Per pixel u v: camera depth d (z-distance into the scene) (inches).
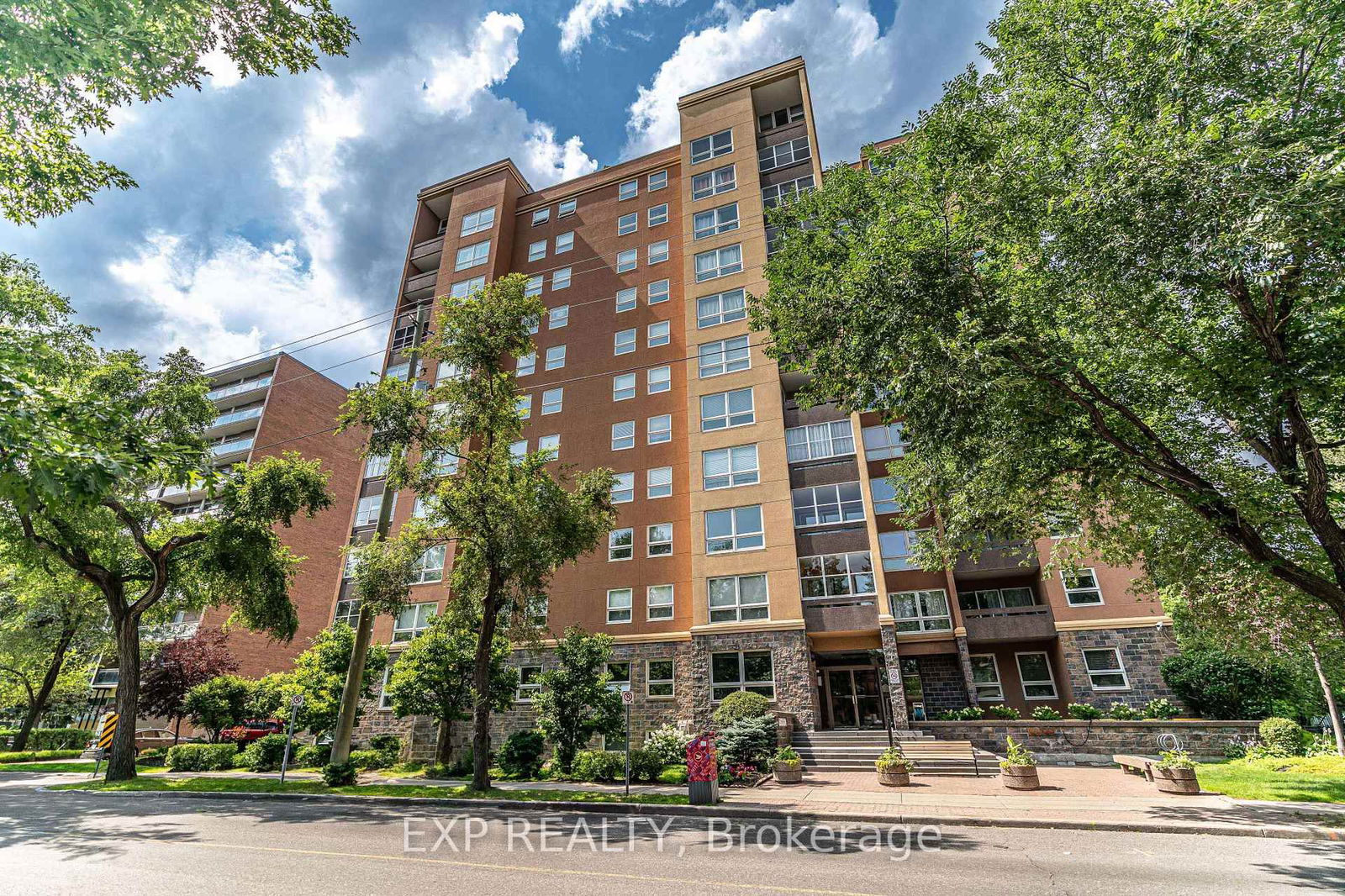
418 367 806.5
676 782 693.3
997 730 797.2
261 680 1124.5
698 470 1031.0
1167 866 329.4
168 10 305.4
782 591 919.7
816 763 764.6
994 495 508.1
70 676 1481.3
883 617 884.6
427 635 848.9
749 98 1310.3
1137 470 470.9
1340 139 328.8
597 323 1270.9
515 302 729.0
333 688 935.0
